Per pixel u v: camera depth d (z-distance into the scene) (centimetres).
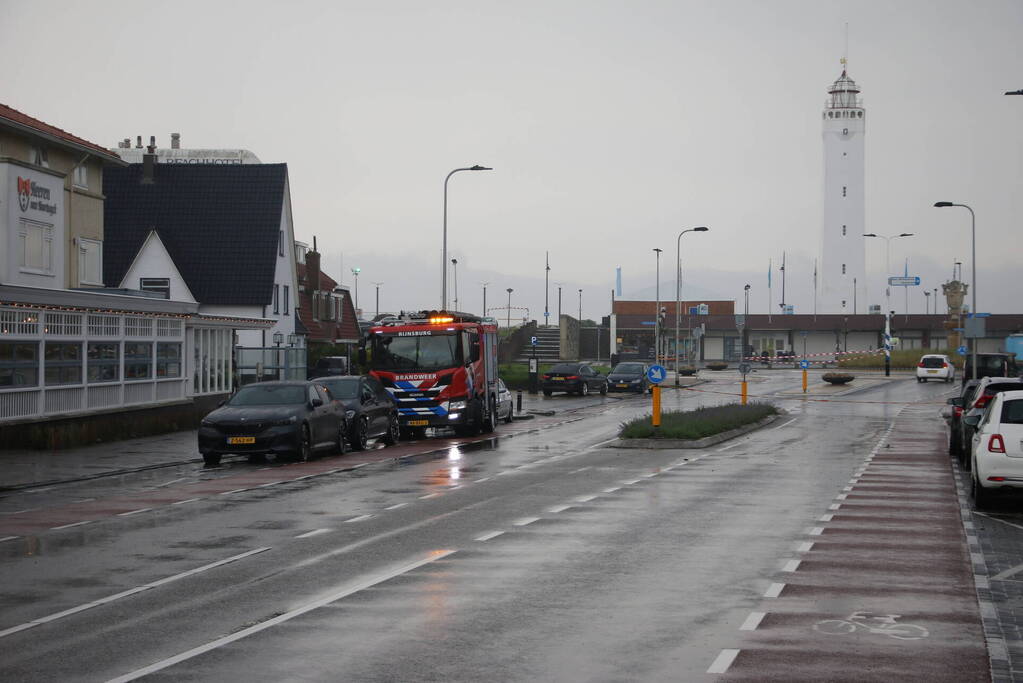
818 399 6875
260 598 1277
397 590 1320
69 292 3634
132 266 6894
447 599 1266
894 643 1070
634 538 1725
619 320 13625
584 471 2861
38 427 3453
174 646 1055
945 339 13225
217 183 7319
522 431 4538
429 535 1756
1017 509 2111
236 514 2023
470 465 3036
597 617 1177
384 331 4059
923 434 4309
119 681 934
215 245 7081
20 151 4612
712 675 955
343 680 937
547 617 1177
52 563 1523
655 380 3950
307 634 1101
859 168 15225
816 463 3109
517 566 1479
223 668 975
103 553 1605
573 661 998
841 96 15262
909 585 1358
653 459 3241
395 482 2584
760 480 2636
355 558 1544
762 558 1547
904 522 1922
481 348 4203
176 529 1839
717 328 13275
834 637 1092
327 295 8450
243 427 3002
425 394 3984
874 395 7250
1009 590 1337
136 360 4138
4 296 3281
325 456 3344
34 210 4262
